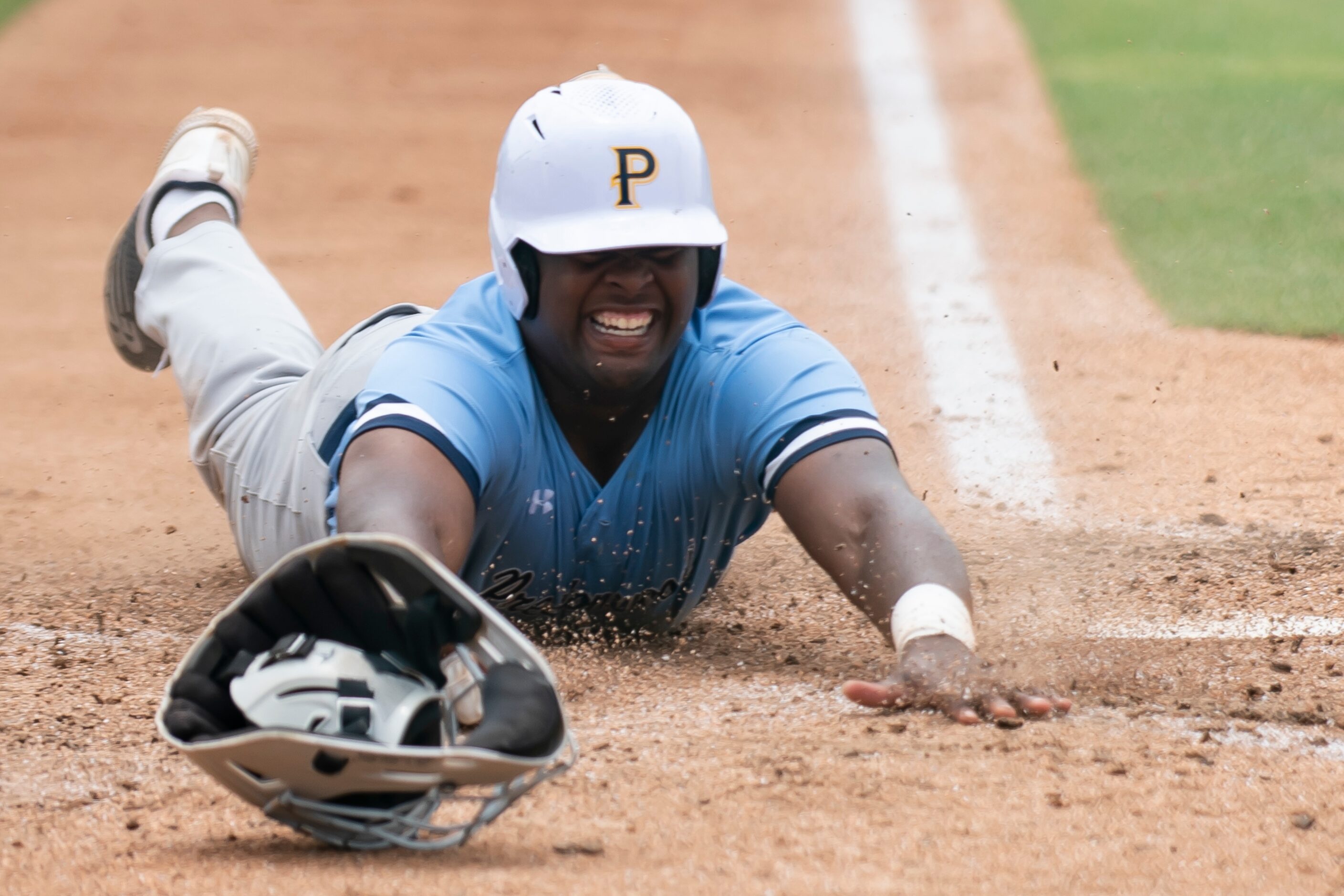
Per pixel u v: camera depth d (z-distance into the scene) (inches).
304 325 840.3
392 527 513.0
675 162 574.2
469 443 561.6
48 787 485.1
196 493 969.5
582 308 564.1
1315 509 864.3
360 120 2140.7
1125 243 1531.7
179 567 822.5
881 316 1342.3
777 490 591.5
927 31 2605.8
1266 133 1914.4
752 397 597.0
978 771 466.6
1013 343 1249.4
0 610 735.7
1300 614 682.2
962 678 527.2
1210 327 1269.7
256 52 2509.8
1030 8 2758.4
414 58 2480.3
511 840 410.3
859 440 588.1
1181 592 716.7
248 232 1660.9
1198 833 424.5
